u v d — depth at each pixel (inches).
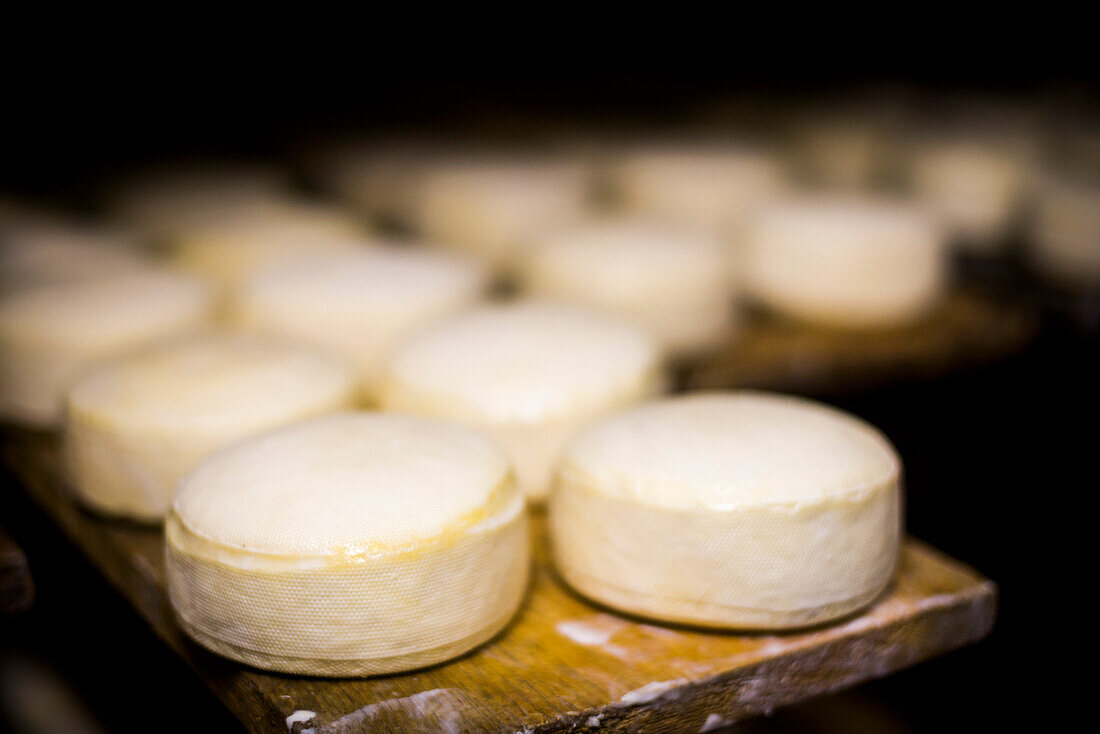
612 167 44.9
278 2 48.1
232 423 26.0
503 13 51.1
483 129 49.3
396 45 50.7
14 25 43.9
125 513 26.5
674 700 22.3
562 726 21.6
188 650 23.4
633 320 34.1
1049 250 41.1
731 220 41.5
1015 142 44.2
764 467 23.2
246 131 49.9
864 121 48.3
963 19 53.6
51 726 32.3
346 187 45.3
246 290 33.2
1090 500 42.3
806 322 37.6
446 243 40.8
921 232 36.7
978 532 41.1
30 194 43.0
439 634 22.3
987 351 37.9
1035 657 37.2
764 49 55.2
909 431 42.4
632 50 53.9
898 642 23.9
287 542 21.7
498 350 28.7
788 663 23.0
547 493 27.6
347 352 32.1
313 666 22.0
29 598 25.4
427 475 23.0
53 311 30.6
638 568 23.3
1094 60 51.0
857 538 23.1
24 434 30.8
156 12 46.4
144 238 39.1
